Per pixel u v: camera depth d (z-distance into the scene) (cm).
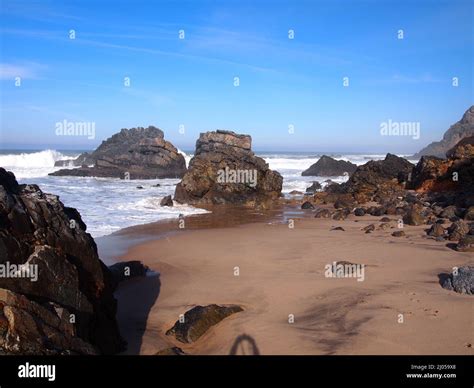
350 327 957
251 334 962
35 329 629
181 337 991
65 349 652
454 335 884
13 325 602
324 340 910
